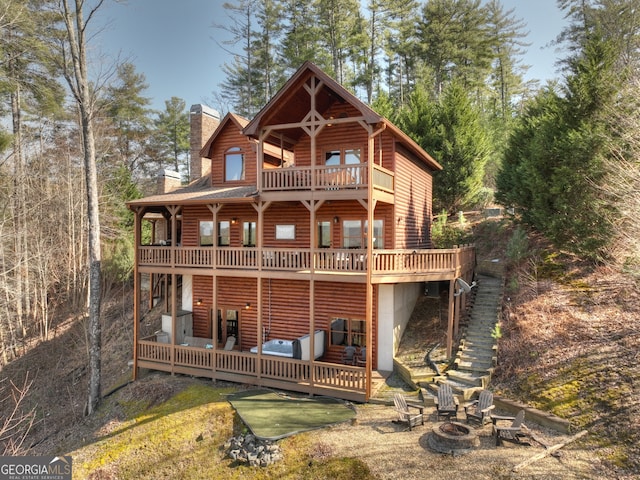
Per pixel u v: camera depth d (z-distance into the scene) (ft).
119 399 50.49
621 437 29.37
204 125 76.13
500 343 44.91
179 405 44.42
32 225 85.92
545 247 61.05
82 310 86.84
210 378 50.85
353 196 43.57
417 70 140.15
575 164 51.49
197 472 33.53
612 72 53.98
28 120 94.58
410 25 132.05
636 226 40.91
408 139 51.93
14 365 74.64
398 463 29.68
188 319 60.75
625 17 90.02
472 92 146.10
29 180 90.94
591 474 26.76
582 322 42.57
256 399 43.01
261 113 47.37
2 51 63.46
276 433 34.86
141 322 77.66
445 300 60.23
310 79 46.24
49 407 60.13
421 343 51.11
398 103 152.66
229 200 49.16
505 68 156.35
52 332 84.58
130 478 35.32
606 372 35.45
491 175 110.83
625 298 43.98
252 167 62.03
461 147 82.28
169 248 53.83
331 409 39.93
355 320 52.08
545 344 41.63
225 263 50.34
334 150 54.49
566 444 30.22
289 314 56.03
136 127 143.43
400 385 44.62
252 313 58.44
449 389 37.22
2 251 74.49
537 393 36.45
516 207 69.05
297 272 45.88
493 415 32.30
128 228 104.63
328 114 54.60
